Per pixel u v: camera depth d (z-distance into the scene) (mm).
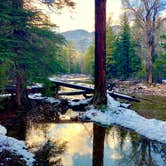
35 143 10648
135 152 9656
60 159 8930
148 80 45500
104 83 17281
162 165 8508
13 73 16609
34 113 16453
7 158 8430
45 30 17391
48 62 17578
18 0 14648
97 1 17297
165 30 48656
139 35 49219
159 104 21000
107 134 12133
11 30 14211
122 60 52438
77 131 12609
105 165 8523
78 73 110188
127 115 15172
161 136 11398
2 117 15297
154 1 43406
